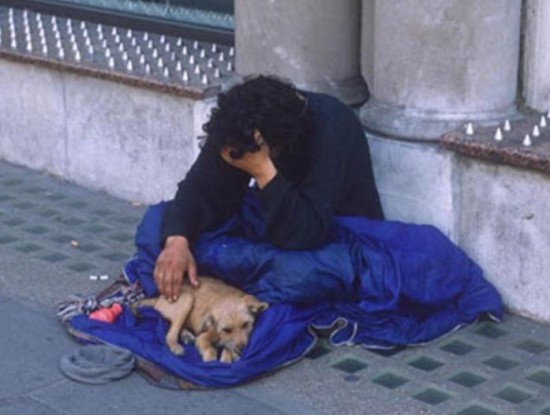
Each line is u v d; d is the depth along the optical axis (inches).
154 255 212.8
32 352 204.4
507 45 219.3
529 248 209.0
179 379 193.2
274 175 199.5
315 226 201.0
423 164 219.6
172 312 202.4
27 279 232.8
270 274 202.4
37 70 280.8
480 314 211.8
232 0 284.2
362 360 201.2
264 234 207.2
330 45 236.1
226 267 205.9
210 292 202.1
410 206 223.3
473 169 213.2
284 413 186.1
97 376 193.9
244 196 214.7
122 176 271.0
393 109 223.3
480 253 215.8
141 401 189.3
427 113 219.8
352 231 209.6
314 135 204.1
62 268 237.8
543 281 208.8
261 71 240.4
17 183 282.4
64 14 317.4
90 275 234.5
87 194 275.7
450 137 213.3
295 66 236.2
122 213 264.5
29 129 288.0
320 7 233.8
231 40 284.8
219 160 208.1
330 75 237.3
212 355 196.1
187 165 256.2
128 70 264.1
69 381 195.0
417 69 218.7
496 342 206.7
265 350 194.9
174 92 251.9
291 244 202.1
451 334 208.8
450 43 215.8
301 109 199.9
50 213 265.3
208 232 212.1
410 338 204.4
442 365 199.9
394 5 217.8
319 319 205.5
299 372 197.8
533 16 223.1
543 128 217.3
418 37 217.0
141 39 292.8
